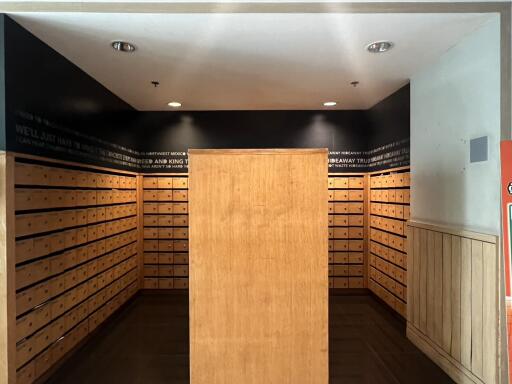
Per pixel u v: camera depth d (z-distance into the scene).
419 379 2.95
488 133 2.62
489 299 2.56
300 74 3.79
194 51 3.15
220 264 2.17
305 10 2.45
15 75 2.56
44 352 2.90
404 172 4.17
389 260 4.62
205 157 2.16
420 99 3.64
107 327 4.10
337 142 5.53
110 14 2.48
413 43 2.98
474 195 2.78
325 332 2.19
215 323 2.18
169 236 5.51
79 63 3.43
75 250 3.44
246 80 4.00
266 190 2.17
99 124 4.05
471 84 2.81
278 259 2.18
